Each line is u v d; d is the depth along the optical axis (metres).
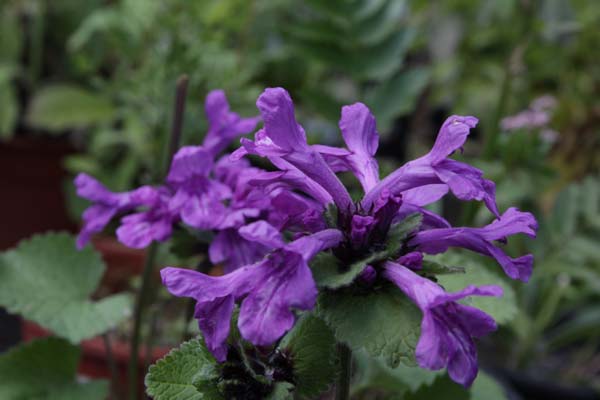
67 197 0.59
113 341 0.40
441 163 0.23
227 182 0.30
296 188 0.24
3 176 0.66
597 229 0.48
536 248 0.48
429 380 0.32
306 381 0.23
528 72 0.69
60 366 0.32
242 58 0.61
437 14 0.79
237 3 0.63
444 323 0.21
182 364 0.24
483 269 0.28
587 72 0.71
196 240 0.30
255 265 0.22
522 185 0.45
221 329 0.21
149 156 0.58
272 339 0.21
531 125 0.49
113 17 0.62
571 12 0.80
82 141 0.75
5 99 0.70
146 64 0.56
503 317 0.27
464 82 0.77
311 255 0.21
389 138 0.75
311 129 0.63
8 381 0.31
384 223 0.23
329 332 0.23
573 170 0.62
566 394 0.47
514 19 0.59
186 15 0.58
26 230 0.68
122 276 0.50
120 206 0.30
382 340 0.22
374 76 0.47
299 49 0.48
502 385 0.39
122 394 0.39
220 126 0.30
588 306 0.54
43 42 0.79
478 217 0.48
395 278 0.22
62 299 0.32
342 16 0.47
